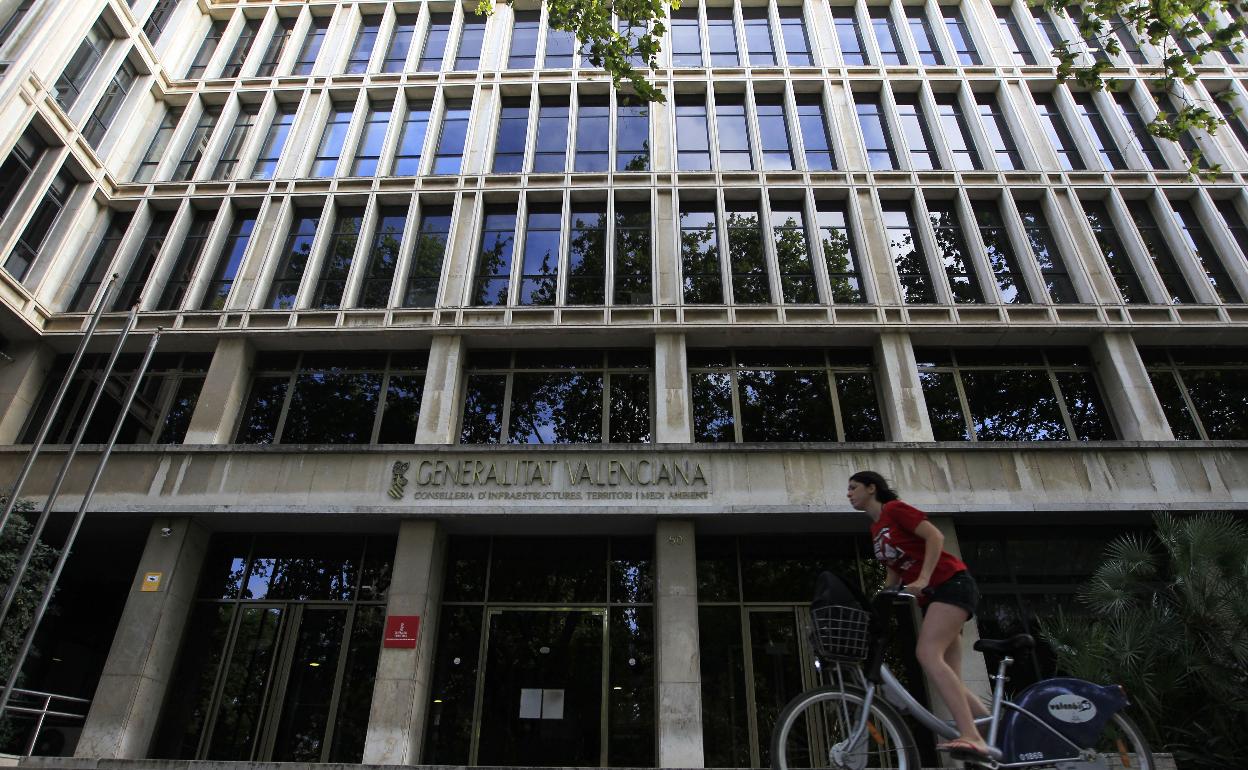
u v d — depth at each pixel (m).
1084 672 10.45
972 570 14.83
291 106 21.83
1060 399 16.80
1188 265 18.08
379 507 14.86
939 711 13.15
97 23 19.66
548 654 14.44
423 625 14.04
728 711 13.72
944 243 18.80
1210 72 21.09
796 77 21.17
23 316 16.77
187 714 14.08
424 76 21.62
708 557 15.23
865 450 15.30
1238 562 10.40
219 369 16.98
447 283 17.98
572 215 19.39
